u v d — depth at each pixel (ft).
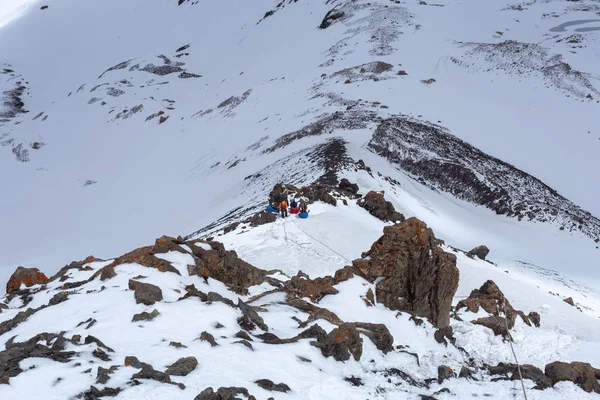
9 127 477.36
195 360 28.02
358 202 116.06
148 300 35.76
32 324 34.94
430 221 152.66
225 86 469.98
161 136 390.21
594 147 252.01
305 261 81.66
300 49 476.54
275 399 26.23
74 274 45.14
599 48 386.93
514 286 81.15
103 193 325.62
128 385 24.98
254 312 37.58
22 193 349.20
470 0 517.55
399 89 309.63
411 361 38.55
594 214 194.29
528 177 210.79
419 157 215.10
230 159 285.23
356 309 44.29
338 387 30.09
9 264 240.53
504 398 32.96
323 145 211.41
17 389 24.31
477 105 290.56
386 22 454.40
